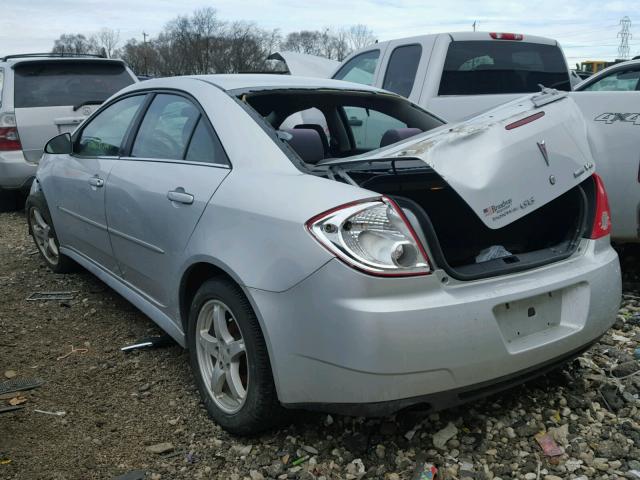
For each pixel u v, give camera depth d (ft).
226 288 8.40
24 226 23.40
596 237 9.05
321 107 13.44
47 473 8.00
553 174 8.30
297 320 7.36
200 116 10.11
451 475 7.97
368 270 6.93
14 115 22.95
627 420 9.18
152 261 10.50
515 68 19.84
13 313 13.80
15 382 10.46
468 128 8.09
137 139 11.72
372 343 6.85
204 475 8.04
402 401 7.09
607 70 16.66
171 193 9.72
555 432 8.84
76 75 24.63
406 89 19.52
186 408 9.65
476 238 9.55
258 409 8.12
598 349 11.51
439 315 7.09
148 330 12.73
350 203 7.27
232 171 8.92
